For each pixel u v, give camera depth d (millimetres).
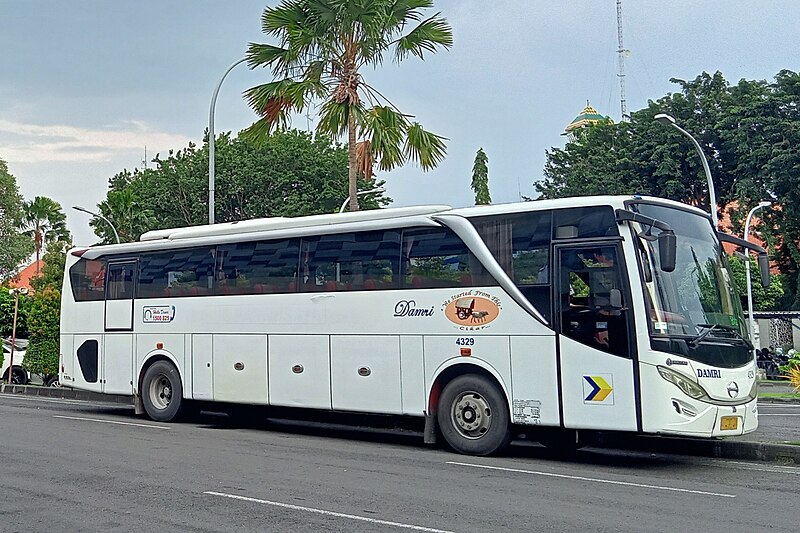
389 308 13484
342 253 14250
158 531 7656
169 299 16766
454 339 12727
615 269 11469
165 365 16703
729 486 10023
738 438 13531
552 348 11820
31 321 26250
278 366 14828
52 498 9086
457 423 12648
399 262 13500
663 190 41375
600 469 11328
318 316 14352
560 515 8250
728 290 12117
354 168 20484
